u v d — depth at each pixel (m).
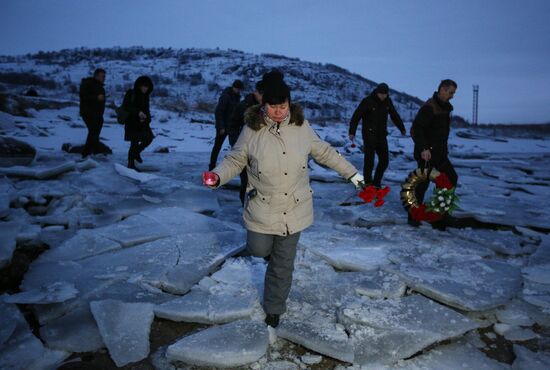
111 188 6.77
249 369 2.90
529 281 4.14
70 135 16.48
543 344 3.20
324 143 3.28
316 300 3.70
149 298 3.69
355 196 7.36
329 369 2.91
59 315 3.42
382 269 4.27
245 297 3.65
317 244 4.88
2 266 3.93
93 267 4.19
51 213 5.98
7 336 3.13
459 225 6.02
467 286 3.87
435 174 5.17
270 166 3.04
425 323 3.33
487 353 3.13
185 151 14.79
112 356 2.97
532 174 10.96
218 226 5.42
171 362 2.96
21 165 8.05
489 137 24.91
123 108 8.91
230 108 8.40
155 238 4.96
